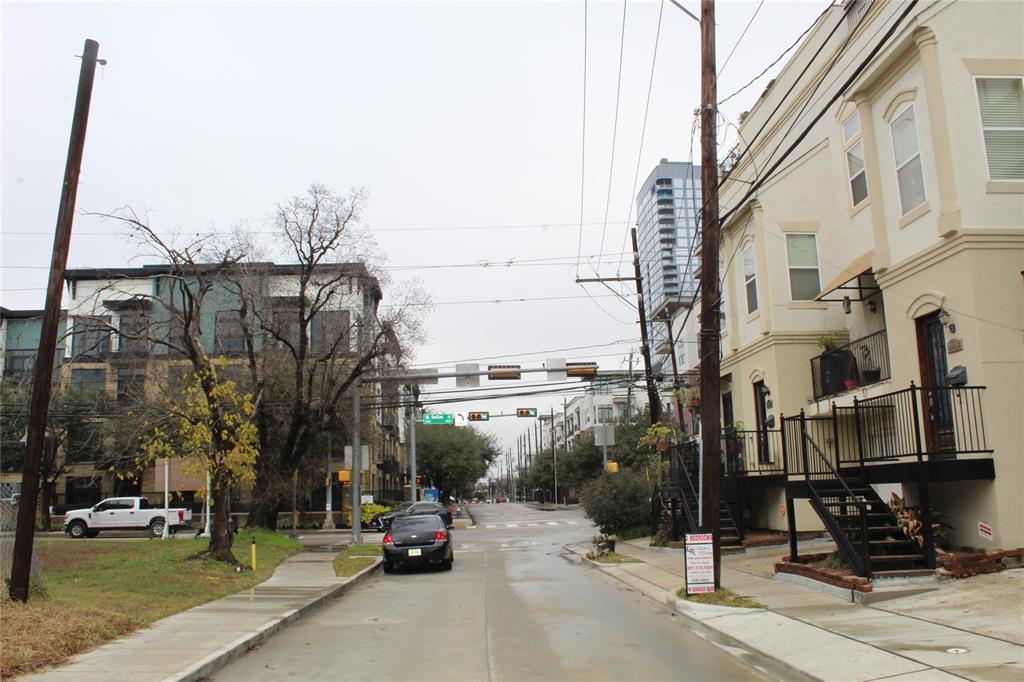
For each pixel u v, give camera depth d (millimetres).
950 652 7996
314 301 31219
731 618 11125
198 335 18922
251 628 10852
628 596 14930
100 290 20531
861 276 17922
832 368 18766
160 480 28625
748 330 22312
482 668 8609
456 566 22547
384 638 10828
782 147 21234
